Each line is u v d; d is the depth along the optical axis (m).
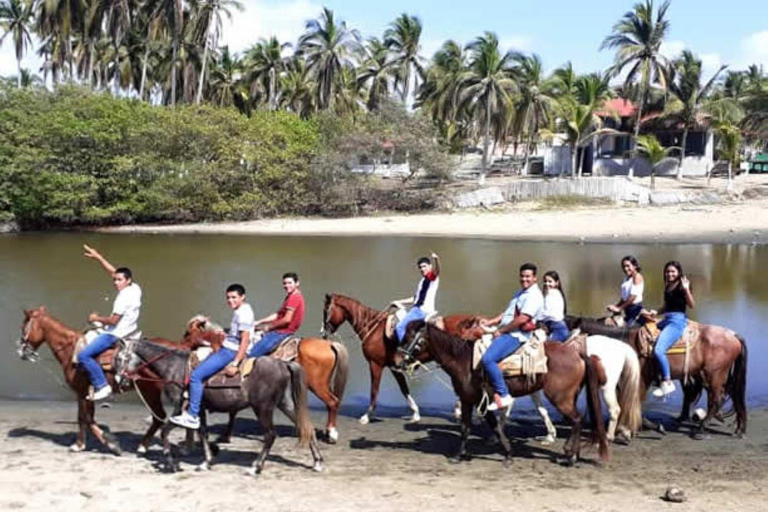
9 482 9.81
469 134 83.38
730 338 12.38
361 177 58.44
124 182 53.75
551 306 12.09
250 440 12.01
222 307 23.50
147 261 34.44
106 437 11.09
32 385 16.06
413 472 10.48
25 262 34.16
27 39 83.81
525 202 57.22
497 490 9.72
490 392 10.72
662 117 67.50
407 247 39.62
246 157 55.19
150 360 10.53
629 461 11.12
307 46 73.19
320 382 11.81
